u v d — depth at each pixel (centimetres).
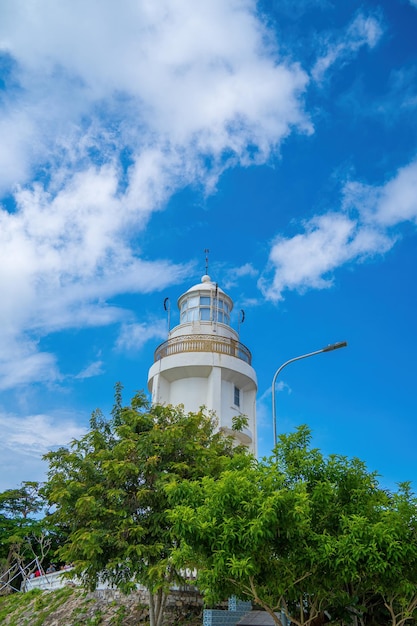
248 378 3148
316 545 1180
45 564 3734
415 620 1558
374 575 1184
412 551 1123
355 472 1395
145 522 1720
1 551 3669
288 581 1164
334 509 1294
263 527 1048
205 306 3456
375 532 1108
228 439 2109
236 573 1053
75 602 2366
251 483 1169
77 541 1689
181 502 1287
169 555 1656
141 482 1822
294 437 1448
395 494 1296
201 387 3069
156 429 1858
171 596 2066
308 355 1889
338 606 1448
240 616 1927
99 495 1786
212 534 1112
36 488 3916
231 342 3247
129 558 1638
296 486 1203
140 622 1998
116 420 2052
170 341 3241
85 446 1922
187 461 1866
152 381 3184
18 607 2647
